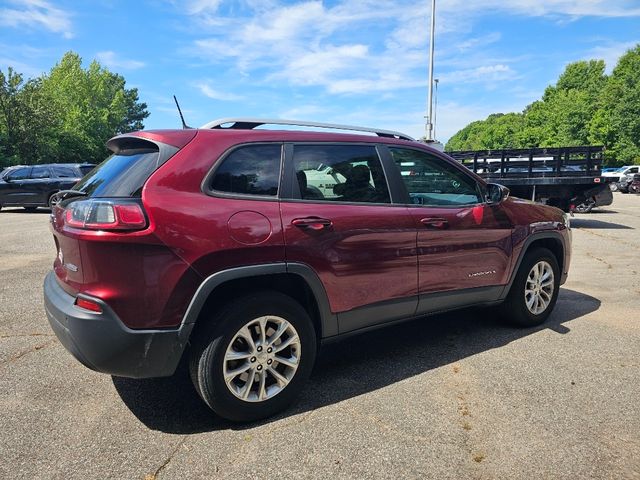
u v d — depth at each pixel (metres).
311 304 3.11
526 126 65.06
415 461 2.44
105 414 2.91
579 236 10.41
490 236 3.95
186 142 2.72
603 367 3.57
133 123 65.44
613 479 2.30
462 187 3.94
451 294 3.75
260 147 2.92
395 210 3.37
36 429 2.73
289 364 2.90
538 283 4.47
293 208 2.90
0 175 15.87
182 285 2.52
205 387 2.64
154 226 2.44
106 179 2.77
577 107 48.28
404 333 4.39
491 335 4.29
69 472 2.35
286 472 2.36
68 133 36.78
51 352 3.85
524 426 2.76
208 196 2.65
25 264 7.23
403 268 3.39
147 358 2.51
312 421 2.84
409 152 3.66
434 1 18.42
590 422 2.80
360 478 2.31
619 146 42.19
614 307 5.12
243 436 2.68
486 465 2.41
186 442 2.61
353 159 3.30
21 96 30.31
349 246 3.09
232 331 2.67
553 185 11.91
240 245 2.66
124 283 2.43
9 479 2.29
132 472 2.35
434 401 3.07
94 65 53.62
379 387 3.28
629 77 41.78
